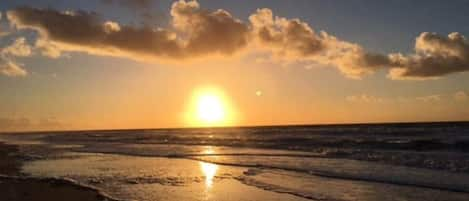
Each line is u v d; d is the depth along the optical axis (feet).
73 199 43.75
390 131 210.18
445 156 78.69
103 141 221.46
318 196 45.06
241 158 91.66
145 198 45.14
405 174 58.39
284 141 156.15
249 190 49.65
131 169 73.46
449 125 271.28
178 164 81.66
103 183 56.54
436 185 49.03
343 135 186.50
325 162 77.46
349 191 47.50
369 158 81.46
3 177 60.80
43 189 49.62
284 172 65.31
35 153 120.26
